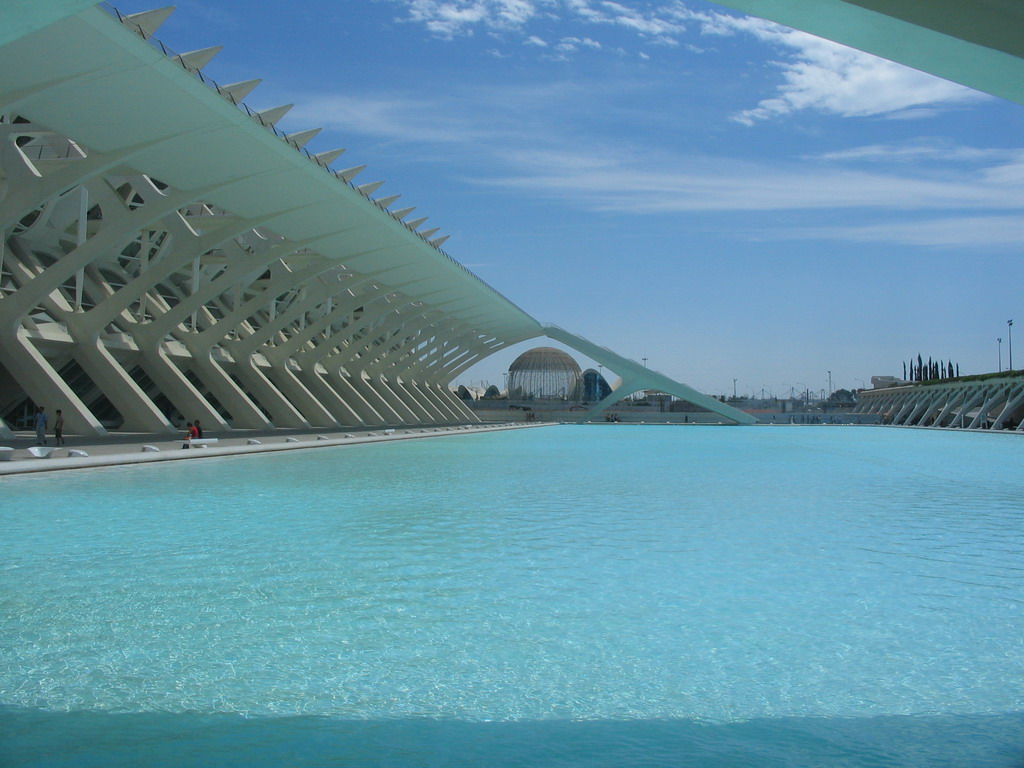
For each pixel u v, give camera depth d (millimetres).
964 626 6414
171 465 20859
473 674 5258
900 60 6559
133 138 21609
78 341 28750
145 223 25688
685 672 5328
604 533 10641
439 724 4484
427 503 13664
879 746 4242
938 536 10672
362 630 6168
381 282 43688
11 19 6105
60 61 17016
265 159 24578
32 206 22609
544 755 4109
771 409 97938
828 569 8469
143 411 28422
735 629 6289
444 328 61312
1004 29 5941
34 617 6434
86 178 22453
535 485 17062
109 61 17484
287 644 5812
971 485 18031
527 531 10734
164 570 8156
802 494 15812
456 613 6652
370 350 55062
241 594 7199
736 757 4098
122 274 36375
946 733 4406
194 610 6664
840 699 4891
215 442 26172
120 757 4035
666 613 6711
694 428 69625
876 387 103125
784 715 4645
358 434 37656
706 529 11062
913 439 47062
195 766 3949
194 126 21531
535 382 94750
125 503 13258
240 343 39125
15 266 28609
